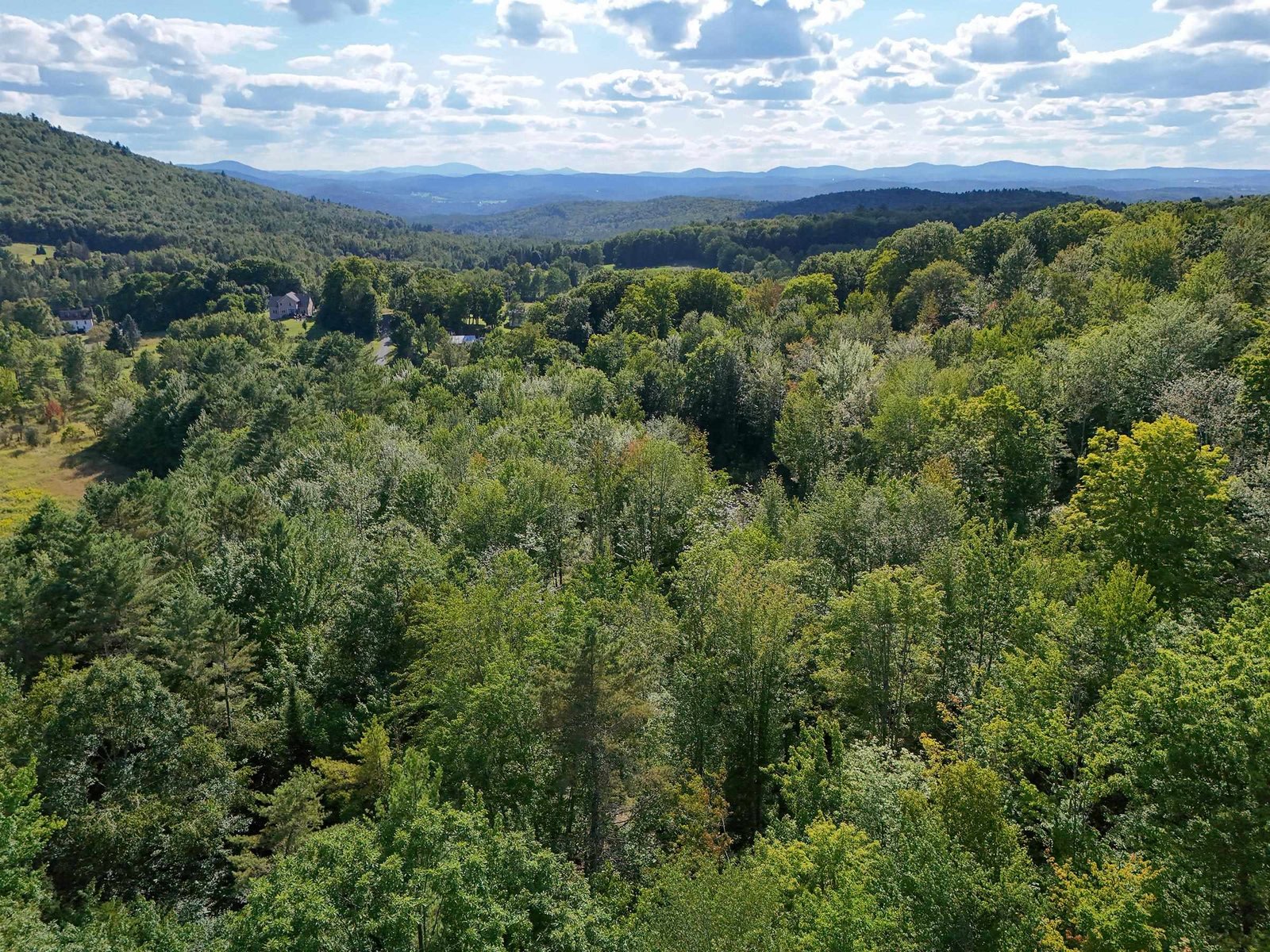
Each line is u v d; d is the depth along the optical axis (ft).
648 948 75.87
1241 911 70.49
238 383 430.20
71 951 75.56
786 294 447.01
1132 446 137.28
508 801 114.21
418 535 192.44
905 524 159.84
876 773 96.02
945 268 367.25
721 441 327.26
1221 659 80.84
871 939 70.33
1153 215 354.33
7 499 347.97
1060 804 87.71
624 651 125.90
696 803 108.88
